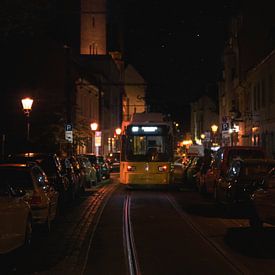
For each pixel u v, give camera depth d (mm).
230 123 53719
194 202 24484
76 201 25094
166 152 30516
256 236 14820
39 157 20969
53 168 20875
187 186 35312
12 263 11641
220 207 22031
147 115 31156
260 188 15969
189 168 36500
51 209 16109
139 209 21672
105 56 75562
